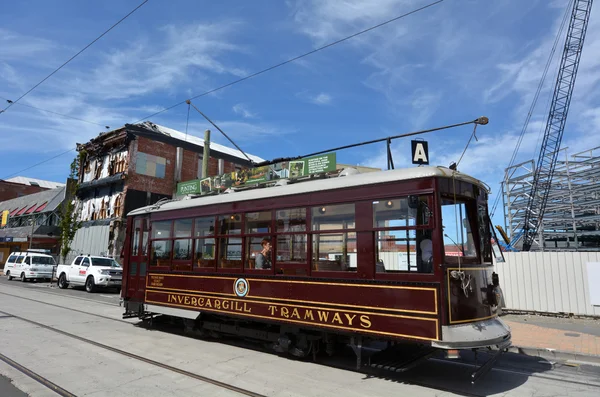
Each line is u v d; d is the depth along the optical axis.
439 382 6.02
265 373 6.34
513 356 7.97
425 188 5.84
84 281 20.89
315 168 16.86
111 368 6.45
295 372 6.41
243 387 5.61
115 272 20.61
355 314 6.23
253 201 8.00
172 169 32.47
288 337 7.26
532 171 42.16
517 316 12.62
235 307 7.97
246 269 7.90
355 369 6.64
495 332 5.80
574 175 40.44
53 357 7.06
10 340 8.33
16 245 42.06
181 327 10.51
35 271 26.42
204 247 8.86
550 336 9.48
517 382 6.10
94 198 32.91
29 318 11.08
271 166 18.69
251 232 7.94
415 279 5.71
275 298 7.31
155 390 5.42
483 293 6.06
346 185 6.64
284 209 7.44
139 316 10.48
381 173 6.43
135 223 11.09
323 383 5.86
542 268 12.88
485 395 5.45
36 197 43.53
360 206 6.43
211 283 8.53
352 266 6.42
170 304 9.42
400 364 5.80
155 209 10.43
